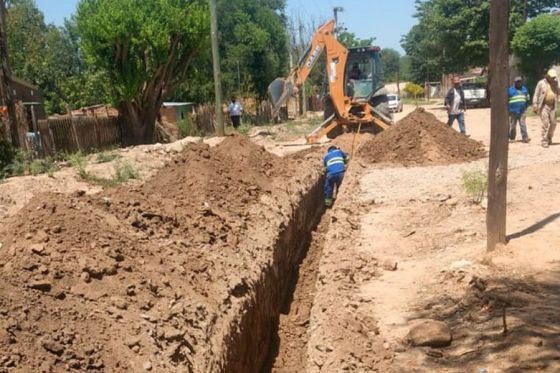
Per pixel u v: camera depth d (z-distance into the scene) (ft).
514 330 16.67
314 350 17.84
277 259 29.01
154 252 21.38
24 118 55.42
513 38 119.44
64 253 18.33
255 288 23.53
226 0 142.41
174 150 56.70
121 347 15.10
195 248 23.86
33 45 119.96
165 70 80.94
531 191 31.55
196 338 17.35
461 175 40.34
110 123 76.59
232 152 42.09
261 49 140.77
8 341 13.51
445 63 150.82
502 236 22.71
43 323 14.70
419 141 49.29
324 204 49.01
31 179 41.68
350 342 17.63
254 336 22.26
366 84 64.13
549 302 18.15
